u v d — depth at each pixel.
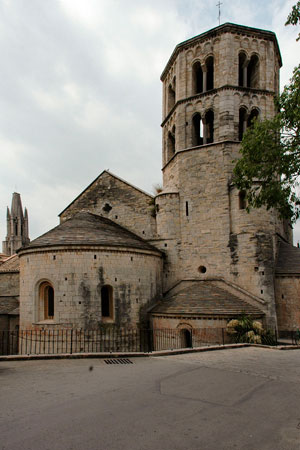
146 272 29.16
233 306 26.20
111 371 13.98
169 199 33.16
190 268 31.52
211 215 31.50
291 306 28.72
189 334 26.06
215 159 32.09
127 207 36.16
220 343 24.48
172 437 7.40
